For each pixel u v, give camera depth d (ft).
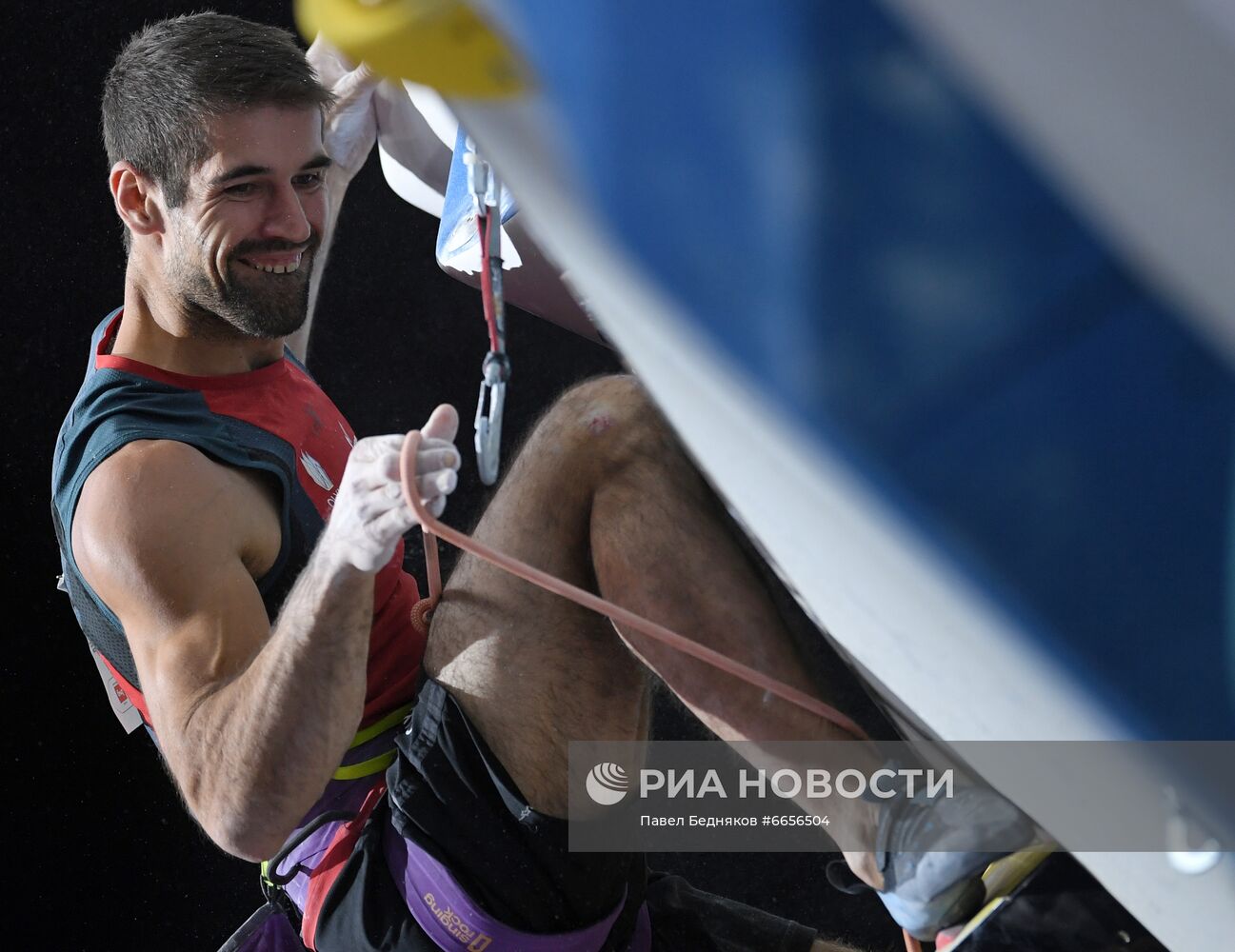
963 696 8.43
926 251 6.59
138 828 22.67
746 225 6.95
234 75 13.71
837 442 7.32
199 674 12.14
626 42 6.70
